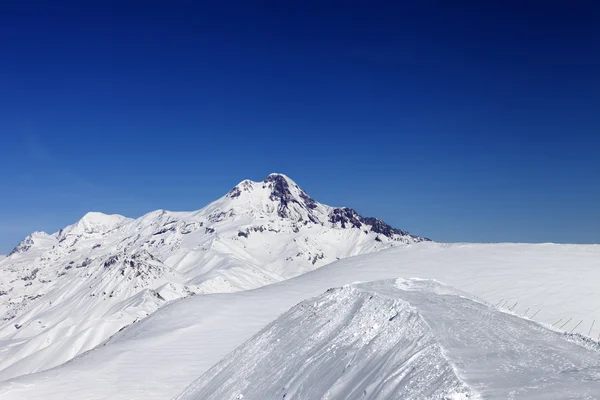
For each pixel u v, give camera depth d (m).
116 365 40.12
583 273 48.03
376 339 19.95
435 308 22.03
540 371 13.74
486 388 12.45
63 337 160.50
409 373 15.33
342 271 66.12
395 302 22.97
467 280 50.66
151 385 35.94
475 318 20.58
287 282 68.81
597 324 35.47
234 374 26.86
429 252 68.38
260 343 29.12
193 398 27.94
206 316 53.50
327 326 25.14
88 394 34.34
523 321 21.27
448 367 14.27
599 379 12.71
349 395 16.58
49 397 34.09
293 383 20.69
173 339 46.72
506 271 52.03
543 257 56.47
